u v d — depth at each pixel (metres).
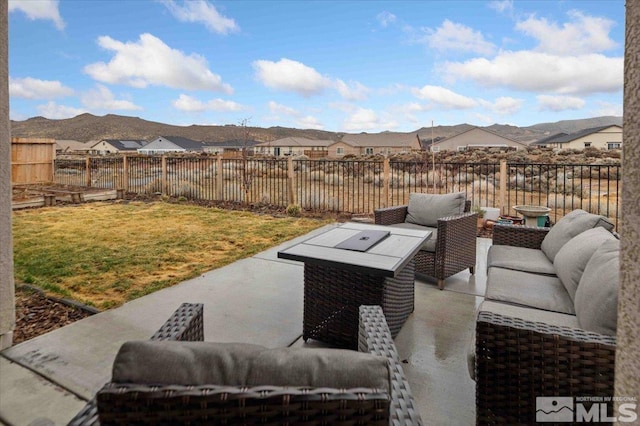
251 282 3.72
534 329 1.37
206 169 11.55
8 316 2.40
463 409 1.89
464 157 22.78
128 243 5.18
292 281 3.75
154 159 11.50
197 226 6.40
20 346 2.44
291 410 0.75
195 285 3.62
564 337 1.33
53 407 1.86
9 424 1.74
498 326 1.40
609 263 1.71
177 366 0.80
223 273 3.98
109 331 2.67
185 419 0.75
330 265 2.42
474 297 3.35
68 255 4.54
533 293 2.26
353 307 2.42
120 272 3.96
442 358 2.36
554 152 28.47
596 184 12.91
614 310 1.47
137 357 0.82
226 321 2.88
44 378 2.10
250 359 0.82
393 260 2.45
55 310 3.02
